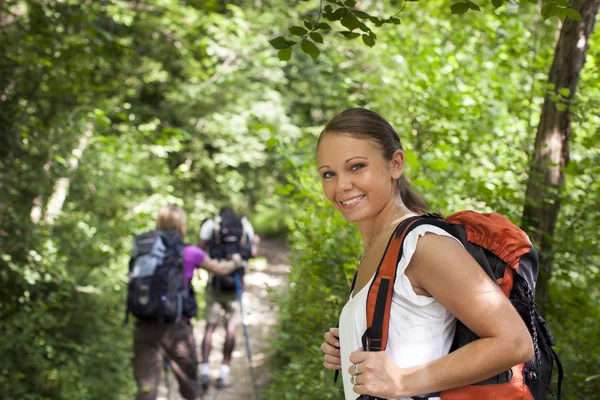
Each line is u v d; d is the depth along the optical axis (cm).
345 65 694
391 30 582
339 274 378
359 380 143
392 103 539
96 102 706
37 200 611
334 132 161
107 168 703
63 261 588
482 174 442
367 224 169
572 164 358
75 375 522
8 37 605
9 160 580
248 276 1214
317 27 248
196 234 1209
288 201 428
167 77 1097
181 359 473
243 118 1139
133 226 686
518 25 491
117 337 635
